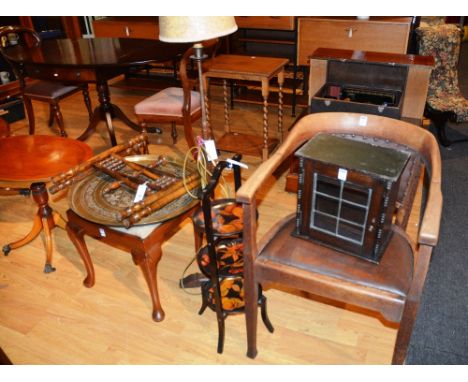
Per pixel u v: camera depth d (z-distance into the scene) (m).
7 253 2.26
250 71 2.70
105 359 1.70
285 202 2.61
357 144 1.39
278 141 3.15
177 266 2.15
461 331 1.75
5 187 2.00
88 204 1.79
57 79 3.03
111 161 1.98
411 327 1.25
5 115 3.84
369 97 2.38
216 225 1.68
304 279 1.35
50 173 1.95
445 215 2.45
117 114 3.49
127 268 2.15
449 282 1.99
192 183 1.80
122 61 2.81
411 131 1.53
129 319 1.87
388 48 3.14
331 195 1.34
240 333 1.79
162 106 2.96
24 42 4.20
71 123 3.85
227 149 3.03
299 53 3.42
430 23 3.44
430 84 3.15
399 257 1.37
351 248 1.38
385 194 1.23
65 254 2.26
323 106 2.31
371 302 1.28
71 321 1.87
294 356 1.68
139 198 1.70
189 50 2.64
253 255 1.38
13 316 1.90
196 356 1.70
